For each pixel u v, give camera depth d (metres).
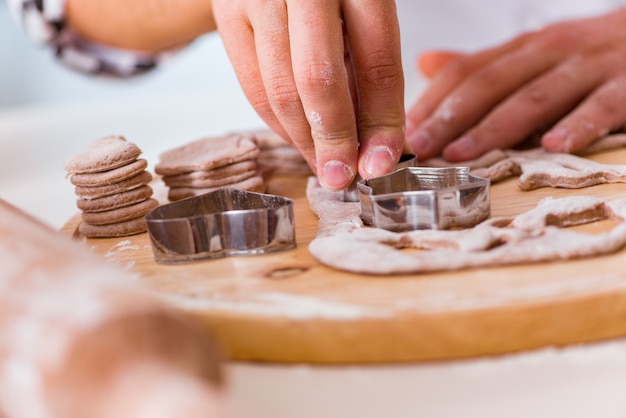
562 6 0.98
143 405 0.27
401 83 0.48
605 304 0.38
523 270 0.40
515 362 0.38
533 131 0.61
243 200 0.48
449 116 0.61
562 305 0.37
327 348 0.38
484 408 0.38
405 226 0.45
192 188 0.54
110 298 0.31
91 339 0.30
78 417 0.30
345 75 0.47
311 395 0.38
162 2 0.76
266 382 0.39
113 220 0.50
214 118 0.88
